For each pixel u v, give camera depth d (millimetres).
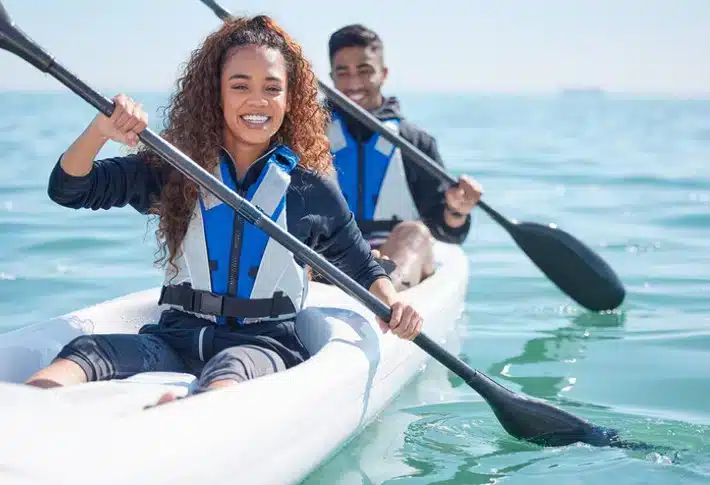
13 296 4172
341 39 4129
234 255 2521
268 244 2529
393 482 2438
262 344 2504
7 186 7285
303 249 2494
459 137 15414
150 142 2326
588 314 4258
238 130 2561
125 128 2283
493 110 30984
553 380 3328
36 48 2201
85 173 2367
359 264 2764
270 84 2553
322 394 2355
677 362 3527
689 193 7809
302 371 2387
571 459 2613
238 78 2535
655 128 18828
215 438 1940
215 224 2525
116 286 4371
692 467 2547
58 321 2693
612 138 15086
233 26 2609
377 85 4156
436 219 4117
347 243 2738
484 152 12070
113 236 5496
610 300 4234
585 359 3576
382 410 2938
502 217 4223
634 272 4977
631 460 2596
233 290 2523
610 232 6047
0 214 6117
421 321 2689
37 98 31328
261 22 2633
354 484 2416
